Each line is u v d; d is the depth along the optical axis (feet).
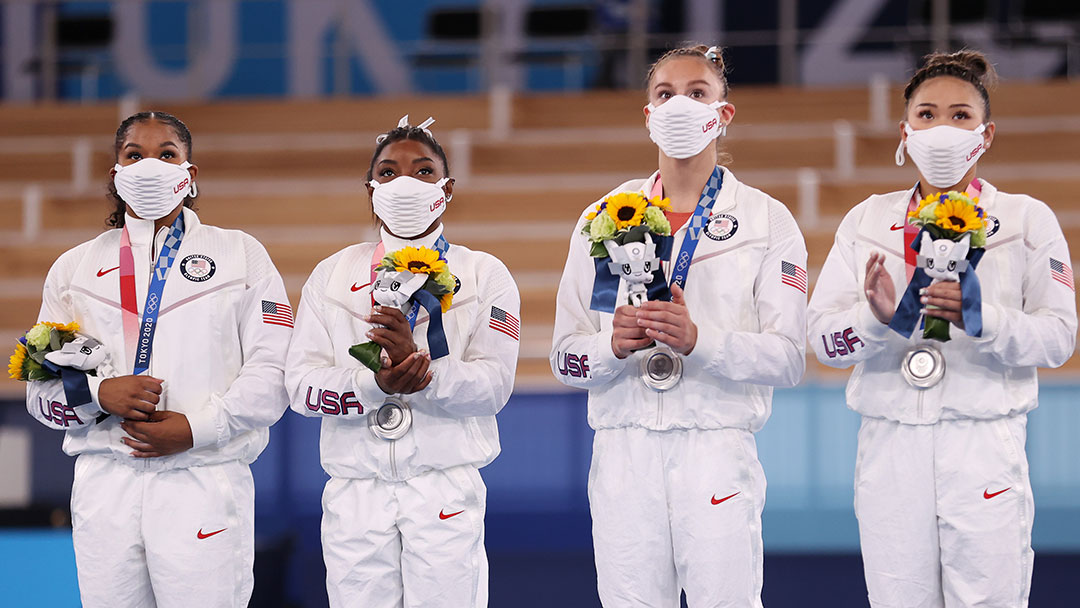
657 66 25.22
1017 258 24.73
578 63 74.95
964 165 24.41
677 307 23.25
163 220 25.90
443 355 24.13
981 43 70.74
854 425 38.32
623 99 69.46
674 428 23.94
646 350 24.25
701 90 24.52
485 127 69.82
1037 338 23.77
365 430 24.63
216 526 24.77
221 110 71.00
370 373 24.02
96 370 24.61
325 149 66.85
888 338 24.31
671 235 24.67
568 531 39.24
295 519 39.52
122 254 25.40
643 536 24.04
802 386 38.63
